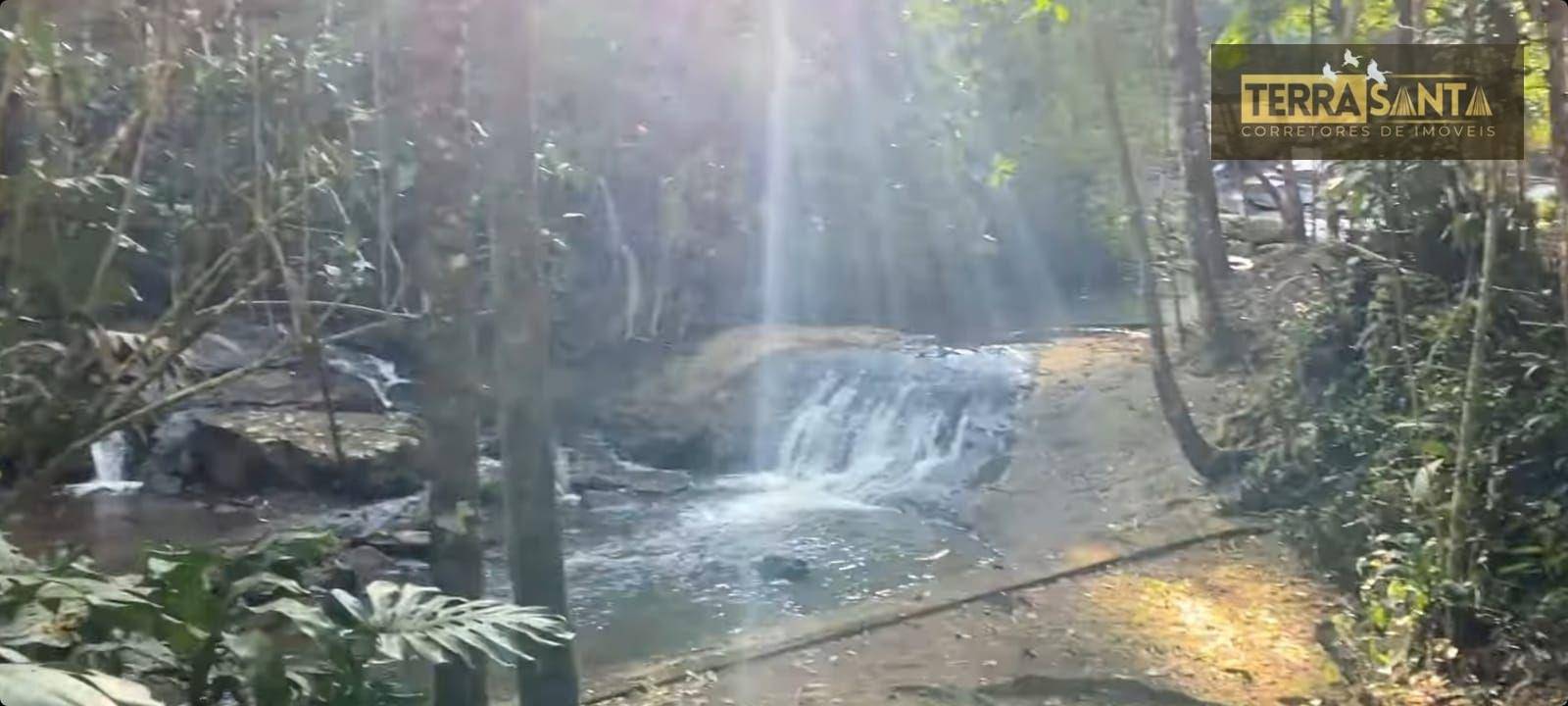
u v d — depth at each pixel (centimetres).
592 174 1141
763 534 841
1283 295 892
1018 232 1301
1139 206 799
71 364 400
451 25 363
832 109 1263
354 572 640
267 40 521
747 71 1240
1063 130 1060
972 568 721
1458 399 548
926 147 1224
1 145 414
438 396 367
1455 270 654
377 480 901
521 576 385
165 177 527
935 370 1056
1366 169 663
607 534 855
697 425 1058
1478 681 486
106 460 938
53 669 207
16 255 407
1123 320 1169
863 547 798
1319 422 713
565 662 394
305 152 511
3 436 381
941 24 991
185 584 280
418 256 374
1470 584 495
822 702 520
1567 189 429
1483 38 567
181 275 517
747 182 1300
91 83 475
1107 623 598
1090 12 845
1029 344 1120
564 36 1100
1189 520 732
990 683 534
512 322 380
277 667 275
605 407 1098
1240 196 1265
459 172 367
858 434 1016
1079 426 905
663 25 1184
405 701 321
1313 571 641
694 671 564
